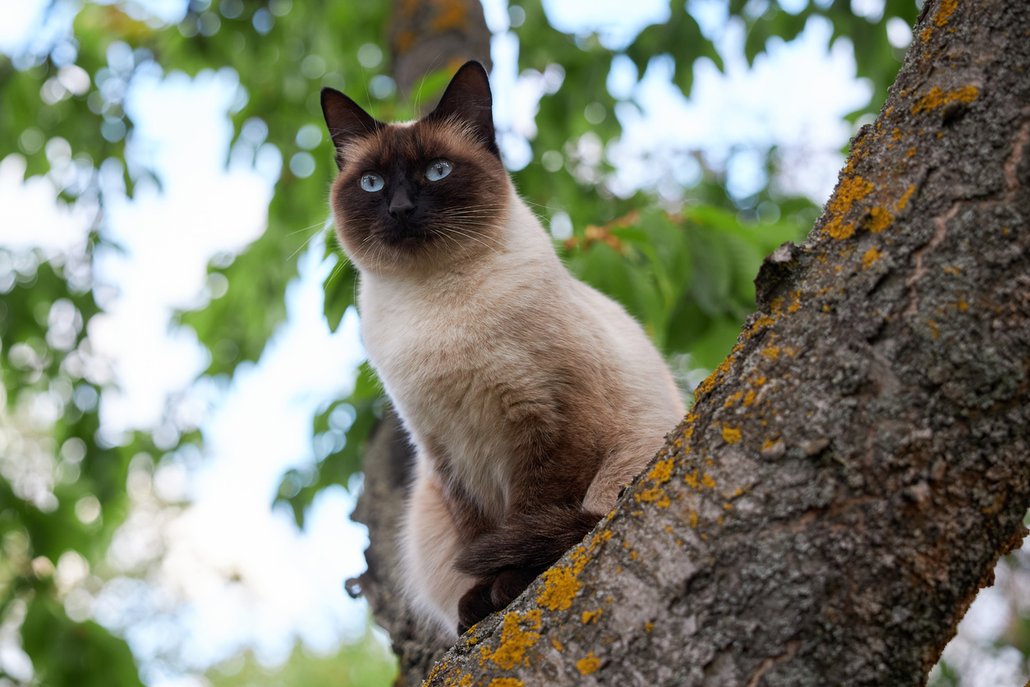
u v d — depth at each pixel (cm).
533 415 272
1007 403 144
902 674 146
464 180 312
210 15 564
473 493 290
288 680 864
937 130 157
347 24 557
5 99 556
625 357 292
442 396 281
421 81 406
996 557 151
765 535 150
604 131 541
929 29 166
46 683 482
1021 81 154
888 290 152
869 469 147
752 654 147
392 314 302
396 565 329
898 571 145
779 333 161
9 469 660
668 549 157
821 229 165
